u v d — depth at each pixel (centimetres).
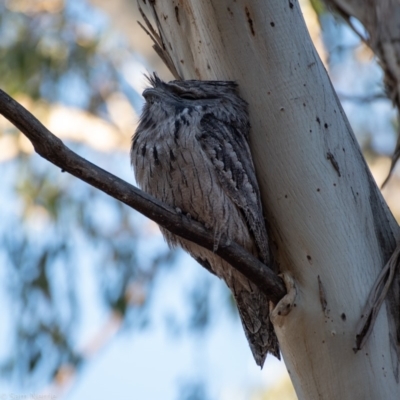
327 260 659
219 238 654
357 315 649
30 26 1775
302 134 682
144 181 771
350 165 683
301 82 691
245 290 767
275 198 686
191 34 746
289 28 698
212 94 737
